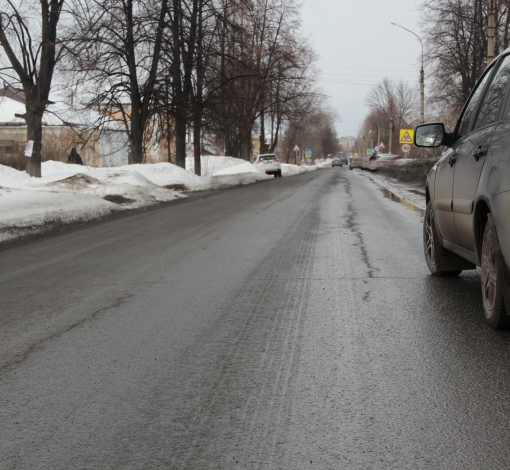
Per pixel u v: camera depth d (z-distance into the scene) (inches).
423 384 141.7
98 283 269.4
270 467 106.3
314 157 6205.7
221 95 1150.3
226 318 205.0
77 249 376.5
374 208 586.6
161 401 136.9
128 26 984.3
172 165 1112.8
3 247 398.3
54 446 116.6
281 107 1695.4
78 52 928.9
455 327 186.1
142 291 249.8
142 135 1109.1
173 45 1023.6
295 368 155.6
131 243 392.5
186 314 211.5
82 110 1020.5
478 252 191.9
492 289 180.4
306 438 116.6
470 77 1355.8
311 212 558.6
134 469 107.2
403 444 112.8
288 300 226.8
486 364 153.4
